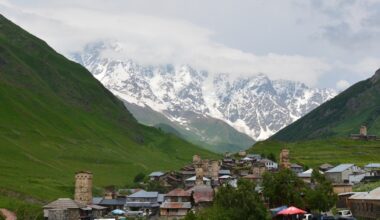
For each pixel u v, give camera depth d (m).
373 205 159.25
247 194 157.88
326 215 157.50
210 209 169.62
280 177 181.62
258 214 155.62
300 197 178.00
